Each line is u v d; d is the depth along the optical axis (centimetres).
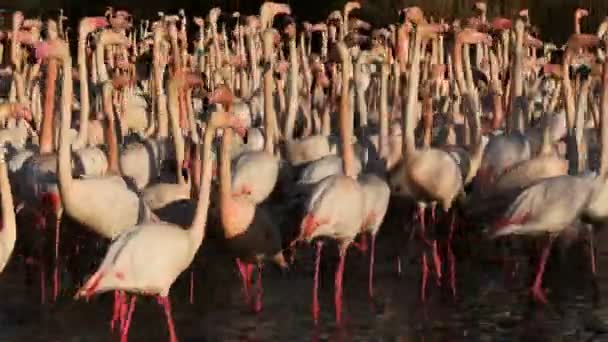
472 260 1575
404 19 1544
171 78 1506
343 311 1299
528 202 1337
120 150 1656
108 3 5600
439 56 2627
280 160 1628
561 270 1496
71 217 1279
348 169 1429
